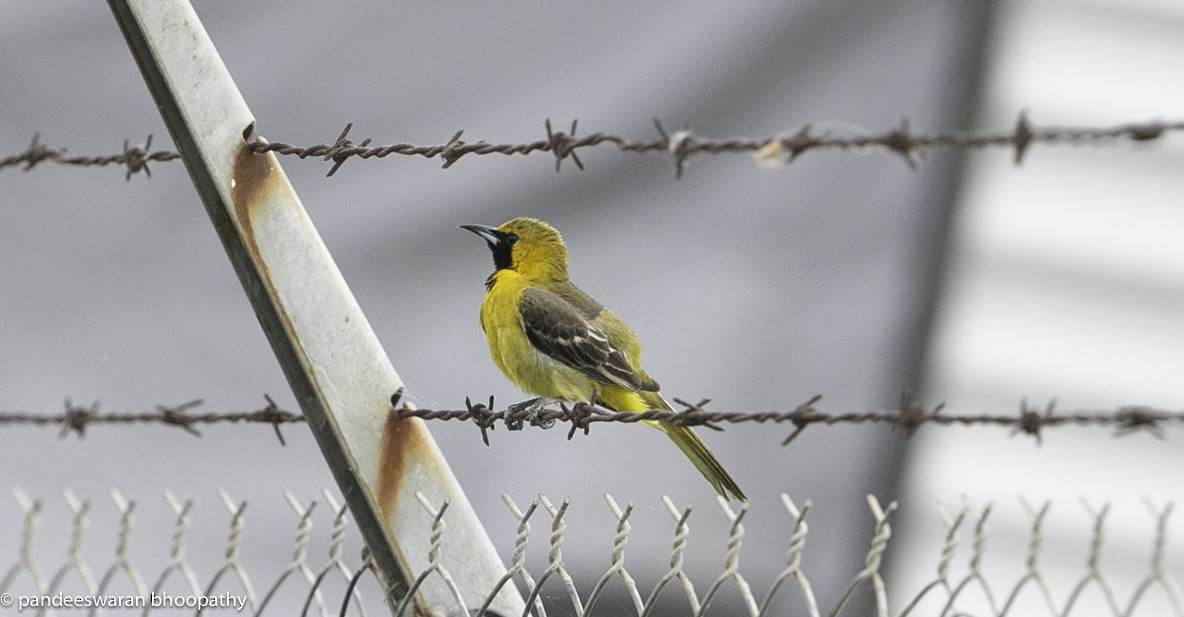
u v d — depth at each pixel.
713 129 11.95
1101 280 12.34
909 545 11.58
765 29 12.00
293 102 12.60
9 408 12.44
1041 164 12.32
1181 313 12.23
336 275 6.39
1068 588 11.59
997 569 11.69
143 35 6.51
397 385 6.35
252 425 12.22
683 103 12.00
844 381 11.64
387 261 12.23
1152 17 12.37
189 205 12.87
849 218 11.83
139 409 12.36
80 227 12.91
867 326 11.67
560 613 11.34
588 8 12.38
